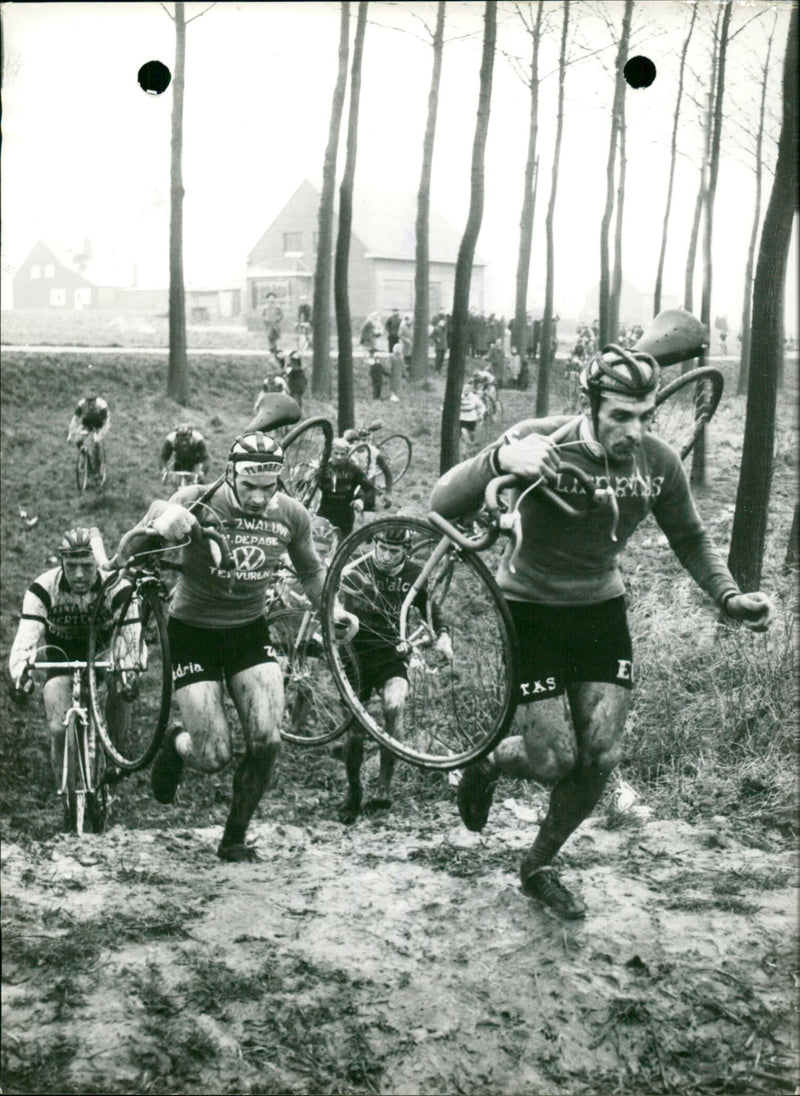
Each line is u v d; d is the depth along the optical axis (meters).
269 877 4.81
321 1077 3.37
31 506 16.50
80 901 4.38
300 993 3.71
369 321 33.47
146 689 9.50
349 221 15.09
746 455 8.26
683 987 3.75
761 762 6.32
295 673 7.58
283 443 5.93
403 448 19.27
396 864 5.04
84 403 17.41
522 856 5.07
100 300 78.38
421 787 7.33
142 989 3.70
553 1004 3.68
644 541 11.72
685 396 11.79
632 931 4.12
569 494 4.05
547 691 4.20
